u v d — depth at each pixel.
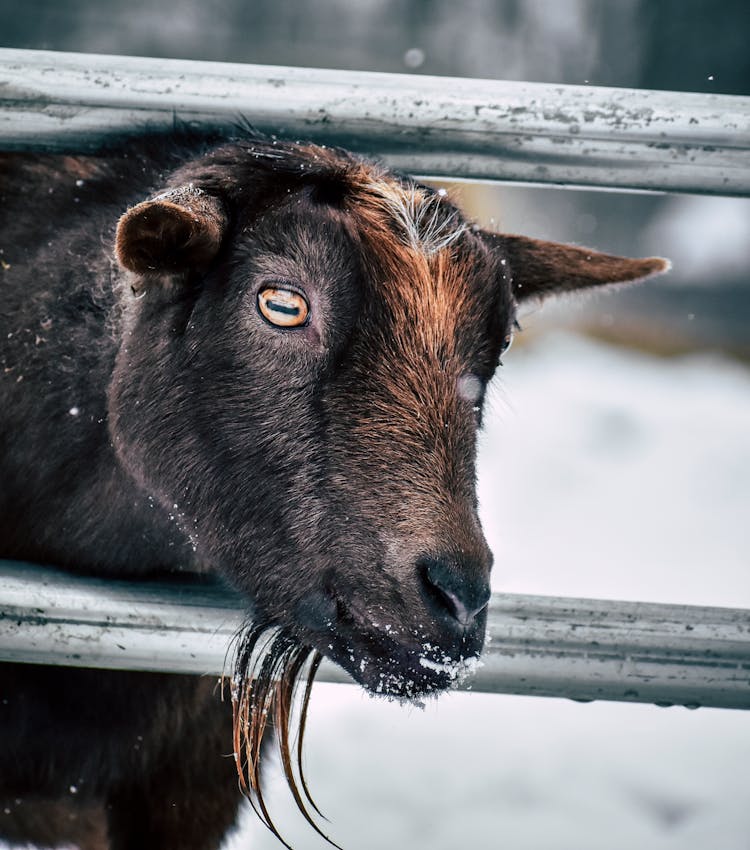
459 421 3.42
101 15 18.20
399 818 5.68
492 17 20.95
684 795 6.05
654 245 19.94
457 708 6.88
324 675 3.71
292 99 3.78
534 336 17.66
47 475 3.97
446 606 3.19
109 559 3.97
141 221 3.39
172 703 4.15
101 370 3.91
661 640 3.50
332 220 3.50
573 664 3.52
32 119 3.81
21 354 3.99
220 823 4.32
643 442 13.03
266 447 3.47
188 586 3.62
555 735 6.62
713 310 19.12
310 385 3.45
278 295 3.48
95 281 3.96
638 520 10.60
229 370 3.54
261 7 19.33
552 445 12.80
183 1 18.75
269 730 4.36
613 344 17.78
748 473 12.03
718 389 15.45
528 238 4.34
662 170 3.82
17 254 4.10
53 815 4.48
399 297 3.45
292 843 5.40
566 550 9.68
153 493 3.70
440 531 3.24
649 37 20.92
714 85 20.66
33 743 4.10
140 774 4.21
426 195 3.68
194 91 3.78
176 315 3.63
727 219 19.66
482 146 3.81
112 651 3.54
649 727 6.79
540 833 5.62
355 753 6.23
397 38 20.39
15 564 3.64
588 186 3.88
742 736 6.72
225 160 3.69
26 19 17.86
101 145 3.88
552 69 21.27
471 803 5.86
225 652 3.54
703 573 9.27
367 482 3.34
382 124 3.79
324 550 3.38
